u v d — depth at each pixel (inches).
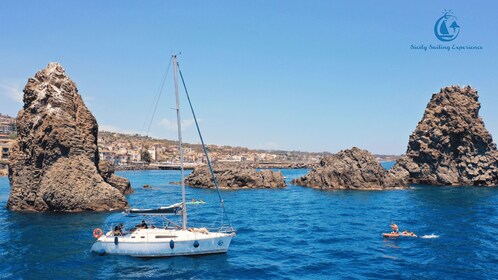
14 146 2257.6
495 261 1237.7
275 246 1429.6
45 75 2337.6
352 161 4119.1
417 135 4763.8
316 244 1467.8
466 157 4402.1
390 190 3784.5
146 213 1288.1
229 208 2519.7
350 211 2365.9
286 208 2524.6
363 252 1346.0
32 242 1417.3
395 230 1694.1
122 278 1051.3
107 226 1595.7
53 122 2148.1
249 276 1085.1
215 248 1277.1
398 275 1099.9
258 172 4350.4
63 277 1055.6
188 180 4562.0
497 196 3196.4
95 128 2556.6
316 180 4249.5
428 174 4574.3
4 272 1093.8
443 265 1194.0
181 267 1146.0
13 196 2174.0
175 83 1318.9
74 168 2154.3
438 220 2003.0
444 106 4694.9
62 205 2078.0
